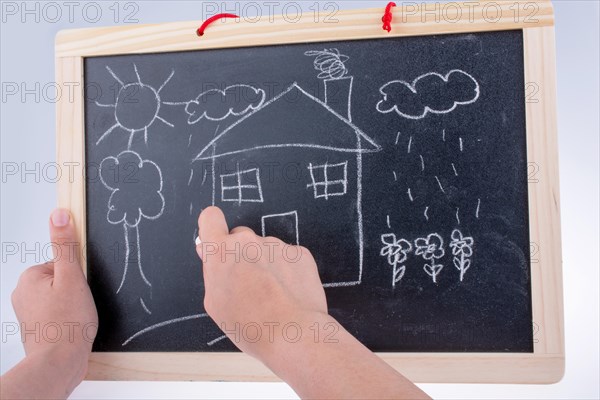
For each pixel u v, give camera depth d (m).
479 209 0.66
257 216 0.69
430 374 0.65
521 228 0.65
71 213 0.70
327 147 0.68
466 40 0.67
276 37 0.69
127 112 0.71
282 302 0.57
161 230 0.70
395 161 0.67
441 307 0.66
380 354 0.66
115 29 0.71
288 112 0.69
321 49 0.69
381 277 0.67
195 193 0.70
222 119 0.70
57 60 0.71
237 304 0.58
